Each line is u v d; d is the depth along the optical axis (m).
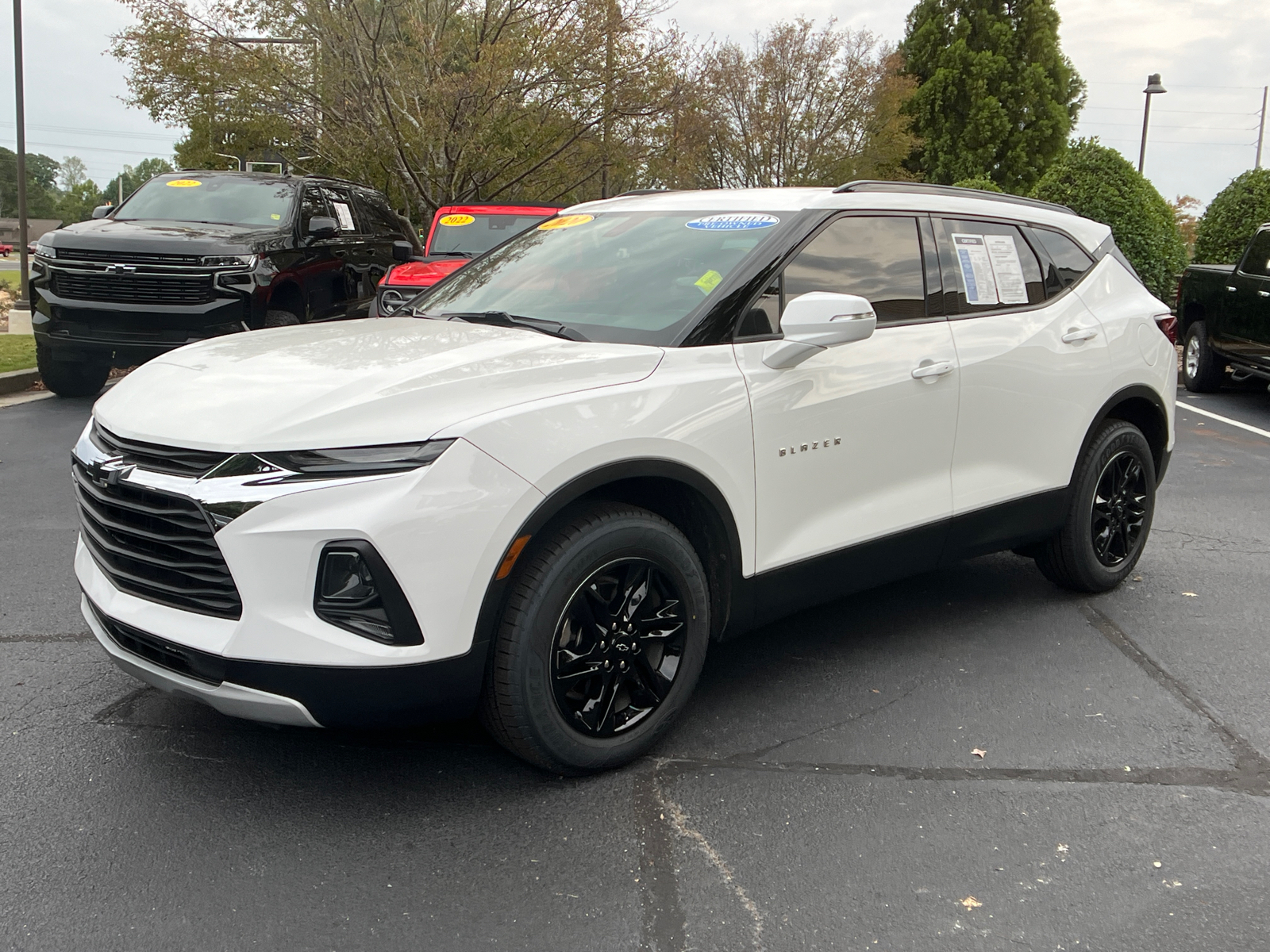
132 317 8.71
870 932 2.46
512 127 16.81
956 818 2.95
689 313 3.34
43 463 7.14
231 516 2.59
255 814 2.91
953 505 4.02
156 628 2.77
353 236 11.22
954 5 41.28
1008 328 4.21
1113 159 16.11
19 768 3.12
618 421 2.96
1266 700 3.76
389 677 2.66
